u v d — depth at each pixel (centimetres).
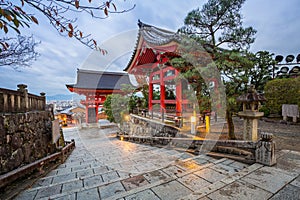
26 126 323
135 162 339
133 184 221
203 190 181
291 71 1013
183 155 389
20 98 313
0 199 190
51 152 446
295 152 312
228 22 393
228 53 376
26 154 309
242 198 166
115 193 196
